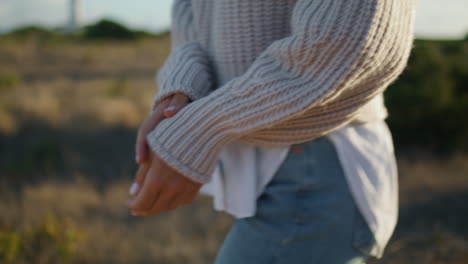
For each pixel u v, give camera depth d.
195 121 0.79
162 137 0.81
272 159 0.91
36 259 2.67
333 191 0.88
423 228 3.24
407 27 0.74
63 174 4.12
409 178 3.94
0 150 4.61
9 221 3.12
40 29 22.30
